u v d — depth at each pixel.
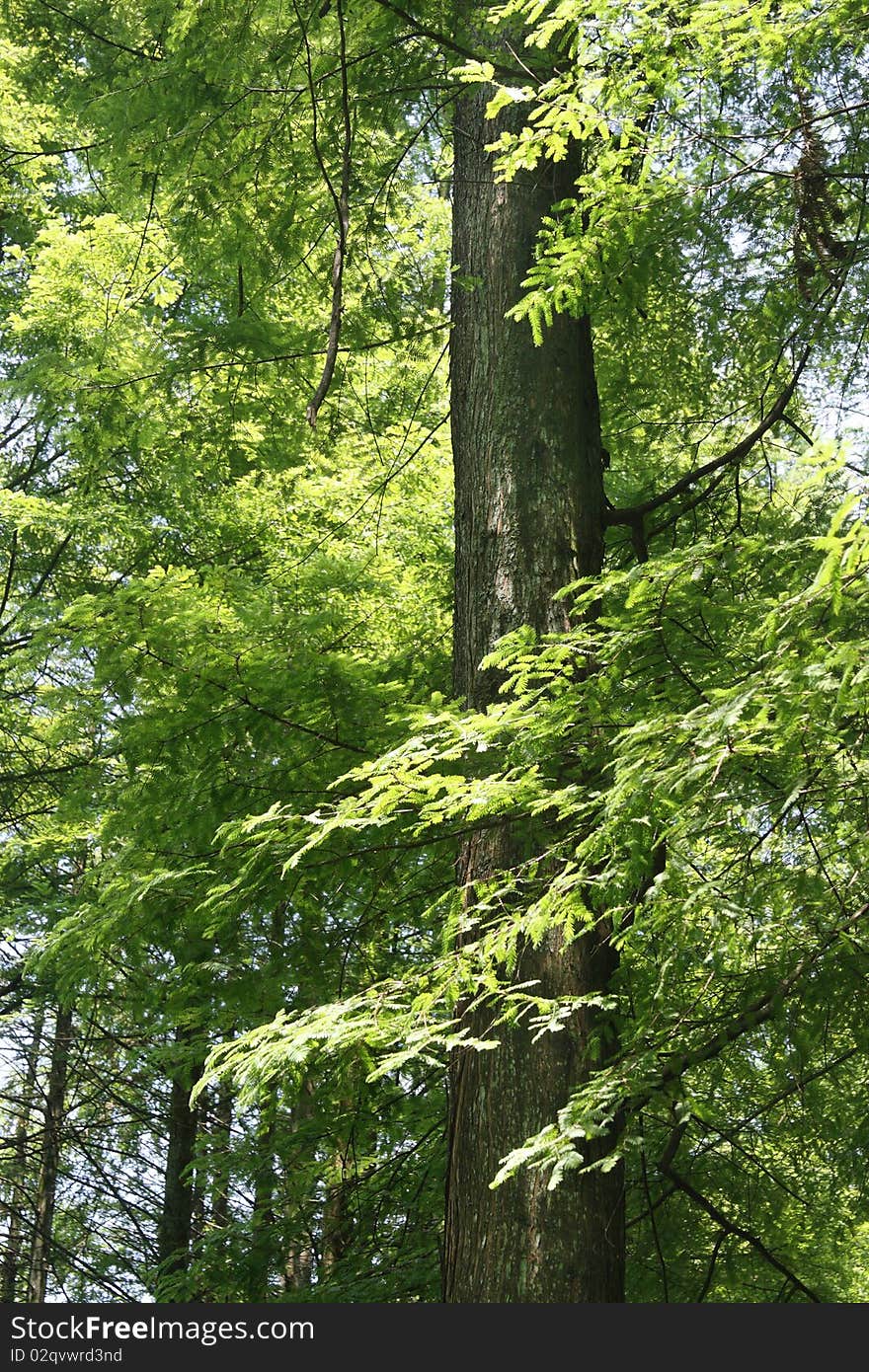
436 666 6.79
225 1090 11.34
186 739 5.66
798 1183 6.14
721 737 3.26
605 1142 4.36
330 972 6.15
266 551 9.15
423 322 7.10
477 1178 4.35
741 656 4.55
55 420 8.53
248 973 5.98
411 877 5.76
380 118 6.30
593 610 5.09
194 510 9.62
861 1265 7.18
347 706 5.65
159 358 7.34
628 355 6.73
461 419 5.53
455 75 5.90
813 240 6.11
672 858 3.51
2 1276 12.57
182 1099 11.14
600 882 3.69
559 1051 4.40
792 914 4.21
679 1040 4.40
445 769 4.68
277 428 8.15
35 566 10.62
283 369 7.40
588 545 5.23
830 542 2.76
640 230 4.89
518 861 4.60
